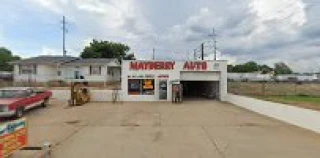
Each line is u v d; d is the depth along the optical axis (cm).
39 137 975
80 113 1612
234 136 990
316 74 8125
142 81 2431
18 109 1455
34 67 4084
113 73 4519
